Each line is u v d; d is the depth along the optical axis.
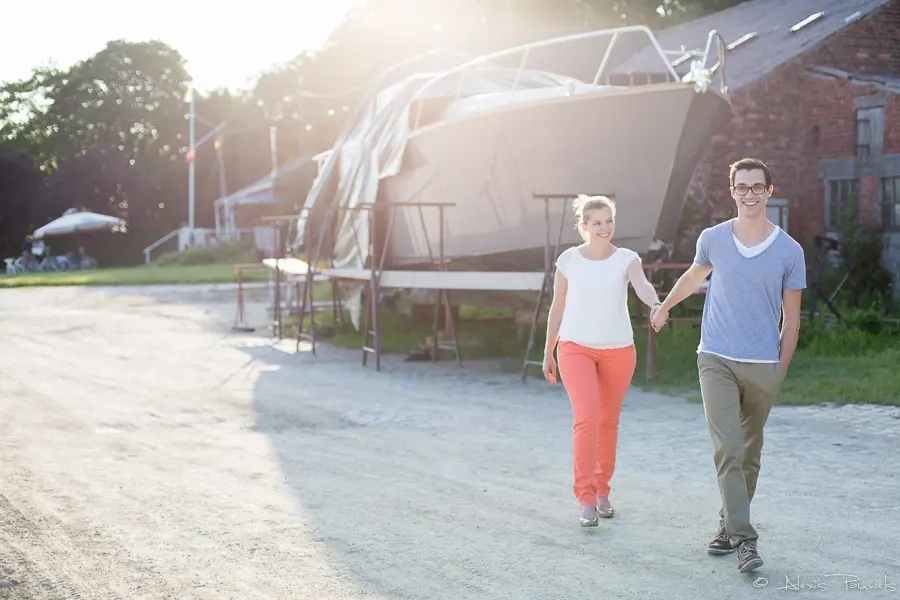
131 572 4.93
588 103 11.84
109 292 29.38
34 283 32.84
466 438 8.37
